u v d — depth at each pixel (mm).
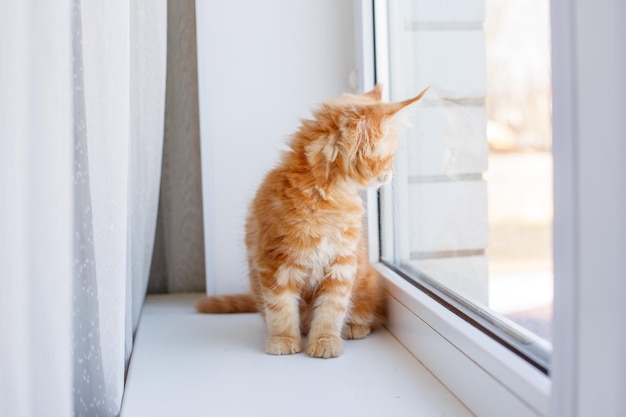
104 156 974
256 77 1771
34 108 776
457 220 1343
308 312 1525
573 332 611
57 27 797
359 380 1169
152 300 1876
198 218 1937
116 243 990
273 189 1418
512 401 837
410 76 1658
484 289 1188
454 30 1357
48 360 794
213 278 1825
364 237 1606
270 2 1760
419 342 1271
